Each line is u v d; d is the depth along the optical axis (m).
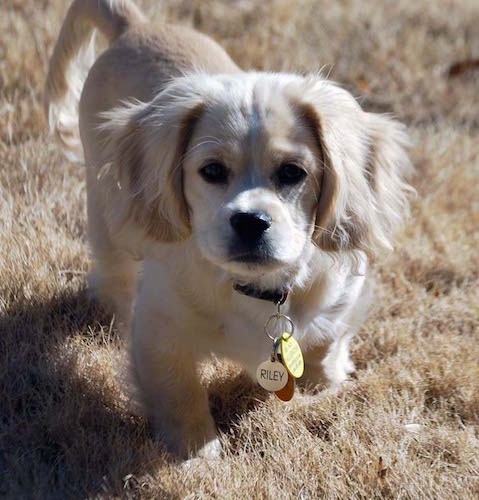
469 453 3.38
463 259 4.84
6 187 4.90
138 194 3.38
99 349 3.91
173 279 3.27
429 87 6.91
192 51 4.07
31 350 3.83
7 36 6.11
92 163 4.07
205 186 3.11
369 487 3.20
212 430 3.51
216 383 3.77
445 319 4.33
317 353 3.68
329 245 3.26
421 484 3.21
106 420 3.50
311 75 3.45
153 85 3.92
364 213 3.31
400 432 3.48
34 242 4.39
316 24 7.28
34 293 4.14
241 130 3.05
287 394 3.33
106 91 4.11
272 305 3.34
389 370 3.88
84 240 4.65
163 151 3.22
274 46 6.80
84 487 3.15
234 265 2.99
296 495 3.16
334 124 3.19
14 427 3.42
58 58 4.68
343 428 3.45
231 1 7.29
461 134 6.28
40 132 5.42
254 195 3.00
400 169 3.59
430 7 7.89
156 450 3.32
